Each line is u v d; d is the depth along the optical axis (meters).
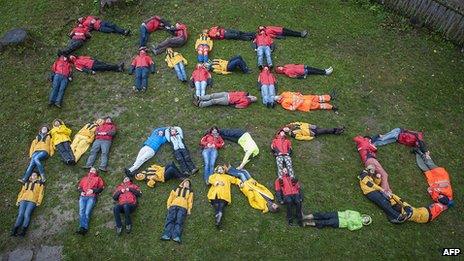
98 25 17.50
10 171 13.59
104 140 13.88
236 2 18.84
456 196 13.28
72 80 15.96
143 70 15.77
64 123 14.66
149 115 14.98
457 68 16.91
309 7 18.80
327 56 17.02
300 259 11.78
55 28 17.75
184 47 17.16
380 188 12.91
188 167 13.41
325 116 15.12
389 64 16.91
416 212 12.53
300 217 12.32
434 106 15.65
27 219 12.34
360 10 18.77
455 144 14.61
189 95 15.54
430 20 17.77
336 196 13.09
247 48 17.17
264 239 12.09
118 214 12.16
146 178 13.11
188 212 12.48
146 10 18.52
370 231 12.38
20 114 15.01
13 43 16.53
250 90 15.70
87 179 12.92
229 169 13.26
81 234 12.16
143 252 11.84
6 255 11.91
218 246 11.92
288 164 13.36
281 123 14.83
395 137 14.38
